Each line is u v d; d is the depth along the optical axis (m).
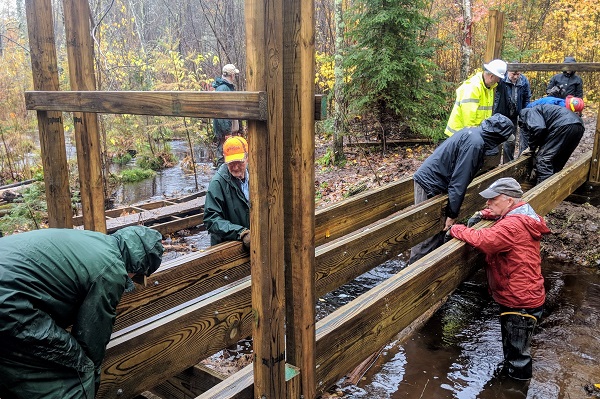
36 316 1.70
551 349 3.98
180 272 3.07
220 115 1.67
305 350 2.01
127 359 2.33
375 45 9.92
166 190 10.26
